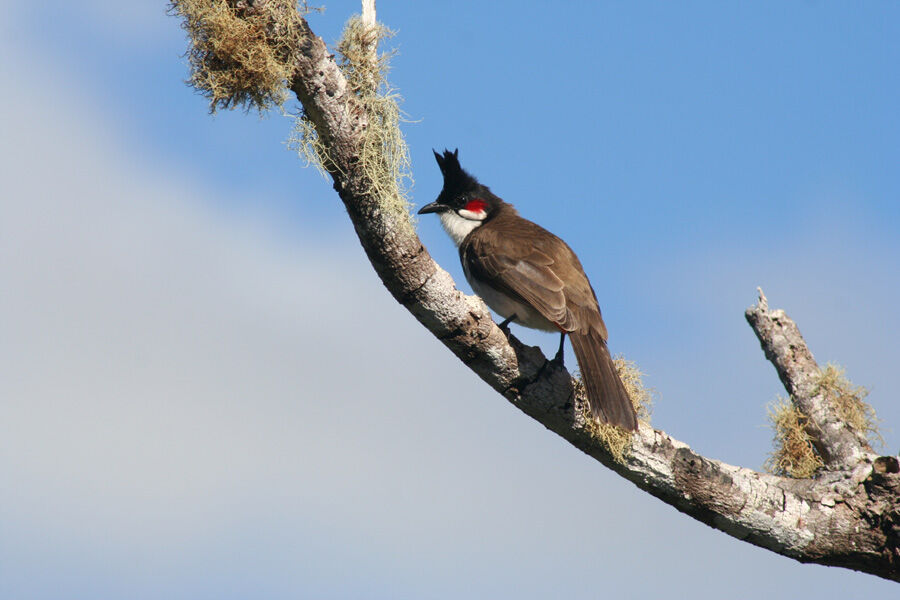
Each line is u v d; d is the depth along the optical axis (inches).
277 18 316.8
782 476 394.6
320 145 325.4
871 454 375.9
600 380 351.3
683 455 356.5
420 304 337.7
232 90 324.2
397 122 333.7
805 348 404.5
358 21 335.3
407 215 327.6
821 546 358.9
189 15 320.8
